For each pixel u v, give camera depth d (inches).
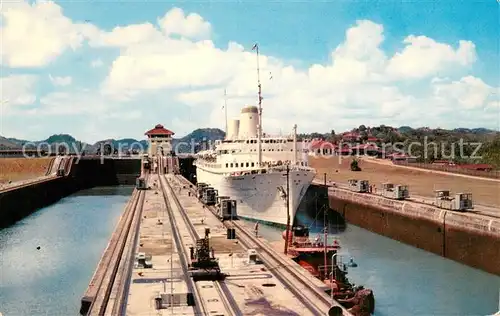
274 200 3850.9
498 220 2940.5
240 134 4817.9
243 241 2765.7
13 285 2596.0
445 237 3336.6
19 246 3540.8
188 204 4495.6
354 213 4731.8
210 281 1974.7
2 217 4382.4
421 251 3496.6
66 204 6176.2
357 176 6717.5
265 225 3944.4
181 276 2039.9
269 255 2412.6
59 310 2218.3
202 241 2073.1
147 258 2262.6
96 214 5157.5
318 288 1863.9
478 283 2657.5
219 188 4576.8
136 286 1908.2
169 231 3078.2
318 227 4458.7
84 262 3046.3
